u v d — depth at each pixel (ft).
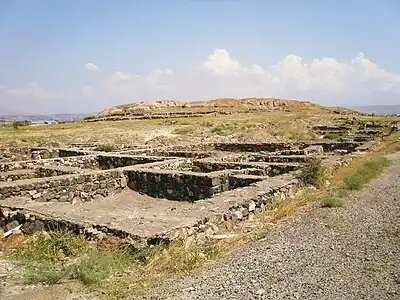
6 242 29.09
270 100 332.19
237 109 274.77
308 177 44.09
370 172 50.72
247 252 23.77
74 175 43.47
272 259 22.22
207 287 18.89
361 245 24.27
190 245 25.13
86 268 20.89
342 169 53.72
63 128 149.07
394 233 26.66
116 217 29.48
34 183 39.40
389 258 21.93
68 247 25.85
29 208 32.68
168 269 21.68
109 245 25.04
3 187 37.22
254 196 34.04
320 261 21.72
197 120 170.81
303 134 124.57
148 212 35.76
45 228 29.53
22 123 183.11
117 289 19.08
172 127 142.20
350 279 19.27
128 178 48.55
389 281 18.92
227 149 88.12
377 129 129.70
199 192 43.45
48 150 74.18
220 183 43.60
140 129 137.28
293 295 17.69
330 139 109.81
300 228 28.30
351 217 30.89
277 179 42.27
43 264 22.74
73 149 73.67
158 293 18.56
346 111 274.36
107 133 126.93
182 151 73.67
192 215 28.58
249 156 62.95
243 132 130.41
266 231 28.07
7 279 20.66
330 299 17.22
